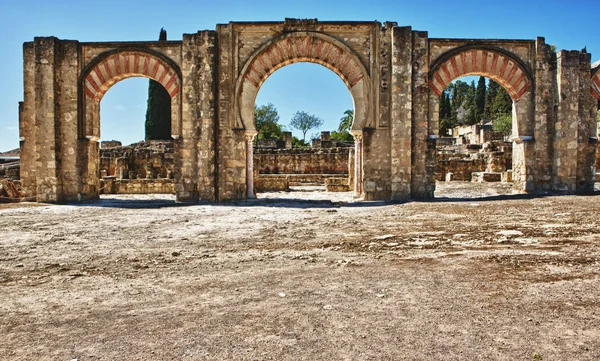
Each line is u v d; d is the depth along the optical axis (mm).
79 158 16000
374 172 15672
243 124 15789
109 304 4492
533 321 3740
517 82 15930
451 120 77812
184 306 4379
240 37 15789
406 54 15398
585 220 8875
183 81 15578
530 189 15945
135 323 3943
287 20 15703
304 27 15742
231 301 4504
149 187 23172
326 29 15766
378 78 15617
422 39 15547
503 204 12516
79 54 15961
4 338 3688
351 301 4398
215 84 15609
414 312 4031
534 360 3080
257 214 11977
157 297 4691
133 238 8297
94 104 16203
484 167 29797
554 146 15844
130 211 12906
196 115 15641
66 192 15961
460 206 12477
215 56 15586
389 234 8227
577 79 15664
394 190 15430
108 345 3490
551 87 15930
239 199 15641
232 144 15656
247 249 7164
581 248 6289
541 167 15984
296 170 37906
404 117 15406
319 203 15008
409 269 5547
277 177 25172
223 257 6578
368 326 3744
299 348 3357
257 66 15773
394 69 15398
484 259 5848
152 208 13742
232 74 15664
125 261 6395
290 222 10328
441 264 5723
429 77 15648
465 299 4328
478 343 3361
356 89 15773
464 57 15742
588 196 14078
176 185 15742
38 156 15570
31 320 4086
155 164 33344
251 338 3559
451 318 3861
